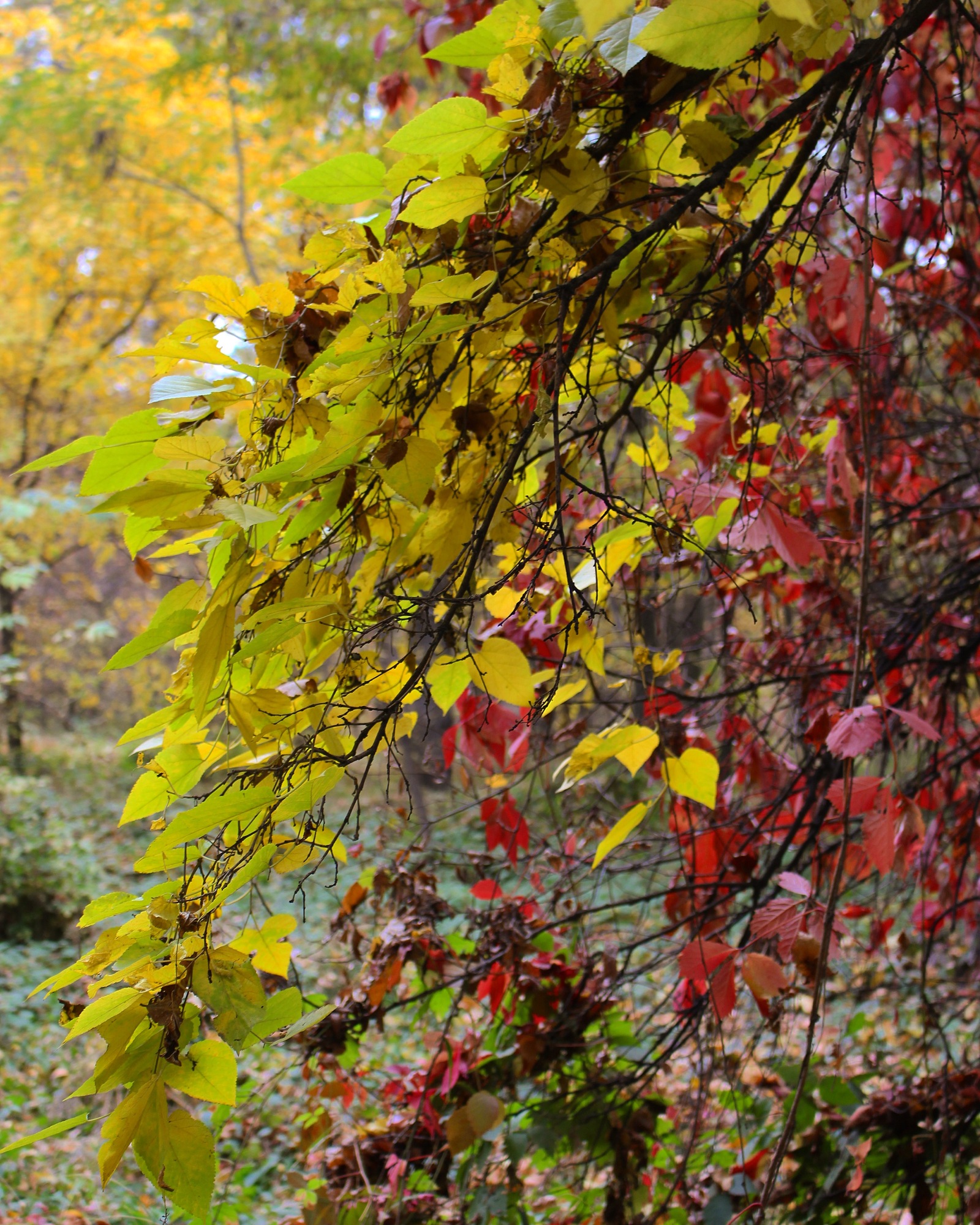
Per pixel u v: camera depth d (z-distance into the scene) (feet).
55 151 35.50
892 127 8.62
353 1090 7.20
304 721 3.57
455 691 4.20
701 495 5.59
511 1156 6.30
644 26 3.15
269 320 3.47
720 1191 6.59
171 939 3.07
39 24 36.58
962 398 11.06
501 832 6.97
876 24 7.24
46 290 40.45
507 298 3.75
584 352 4.56
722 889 7.11
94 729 48.73
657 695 6.52
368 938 7.54
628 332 4.69
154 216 39.60
